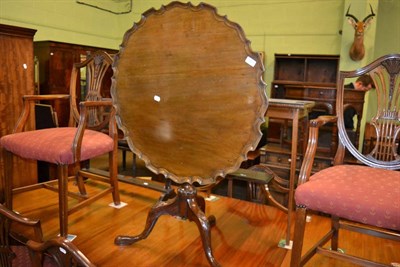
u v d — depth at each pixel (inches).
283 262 66.4
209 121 58.3
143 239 72.2
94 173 101.1
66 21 231.5
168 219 85.4
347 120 138.1
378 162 61.7
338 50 205.6
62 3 226.8
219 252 69.8
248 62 53.9
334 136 131.0
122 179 104.2
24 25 204.2
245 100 54.9
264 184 93.0
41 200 96.6
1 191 94.0
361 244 75.2
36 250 40.9
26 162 102.8
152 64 62.3
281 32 220.5
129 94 66.1
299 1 212.7
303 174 53.1
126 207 92.6
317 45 211.5
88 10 247.6
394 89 61.2
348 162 122.9
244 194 123.4
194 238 75.9
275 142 158.7
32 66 101.2
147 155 65.9
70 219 83.9
